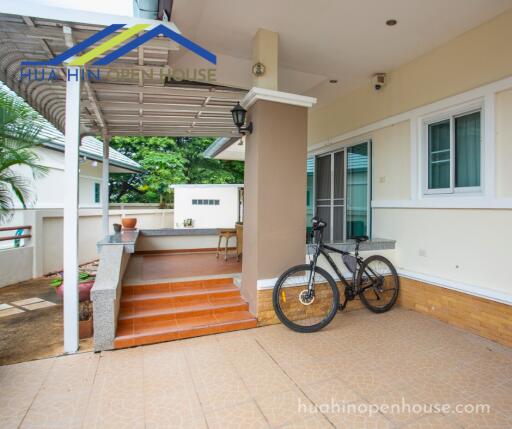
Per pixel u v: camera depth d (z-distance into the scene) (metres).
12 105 3.82
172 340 3.38
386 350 3.21
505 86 3.30
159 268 4.98
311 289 3.79
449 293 3.88
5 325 3.82
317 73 4.82
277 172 3.78
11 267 5.73
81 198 10.05
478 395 2.49
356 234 5.48
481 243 3.57
